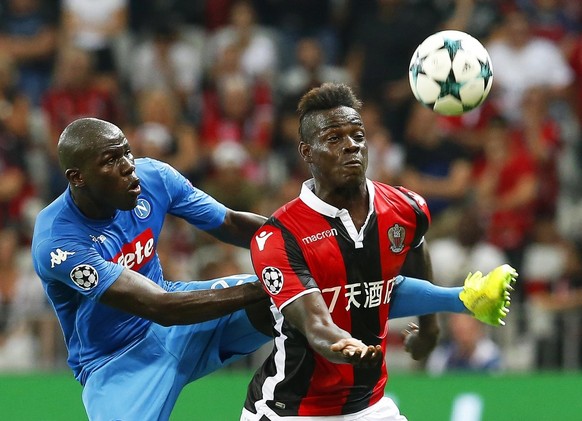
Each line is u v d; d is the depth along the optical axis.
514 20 43.34
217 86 42.41
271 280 16.80
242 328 19.81
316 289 16.61
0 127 40.53
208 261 34.78
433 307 18.30
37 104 43.22
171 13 44.75
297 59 44.19
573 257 37.78
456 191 40.16
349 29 44.94
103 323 19.62
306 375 17.52
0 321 34.09
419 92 18.34
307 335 16.17
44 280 19.39
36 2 45.22
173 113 41.56
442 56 18.08
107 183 18.36
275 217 17.14
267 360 18.30
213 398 26.69
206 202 20.58
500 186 40.16
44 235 18.92
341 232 16.88
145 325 20.06
